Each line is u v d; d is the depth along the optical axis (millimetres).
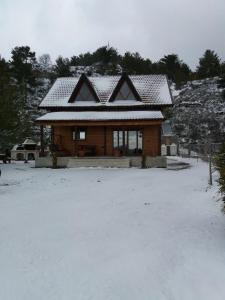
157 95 35125
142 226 10586
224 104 66438
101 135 33938
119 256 8133
